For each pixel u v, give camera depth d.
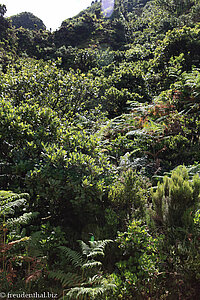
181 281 2.23
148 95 9.34
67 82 7.63
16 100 6.37
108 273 2.49
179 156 4.94
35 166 3.51
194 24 18.58
